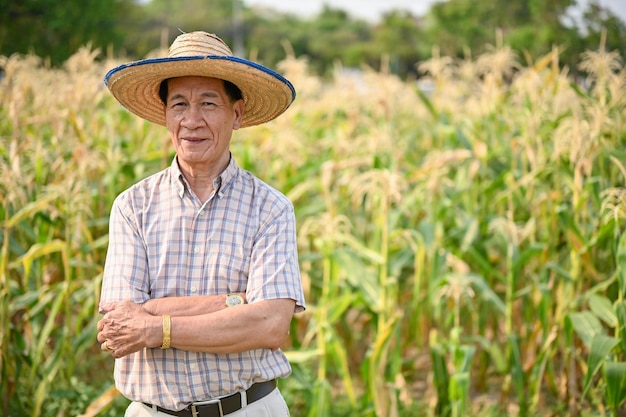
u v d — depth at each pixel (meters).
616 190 4.45
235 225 2.76
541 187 5.60
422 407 5.26
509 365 5.15
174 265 2.74
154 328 2.59
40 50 14.18
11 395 4.66
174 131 2.77
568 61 11.53
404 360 5.65
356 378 5.99
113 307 2.66
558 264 5.59
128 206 2.80
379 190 5.04
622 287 4.36
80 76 6.18
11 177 4.62
